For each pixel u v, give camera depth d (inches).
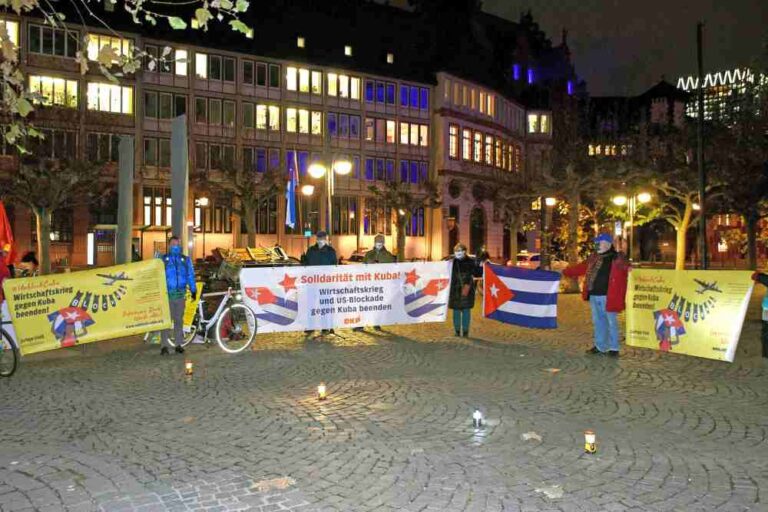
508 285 559.5
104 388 341.1
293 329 518.0
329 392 327.6
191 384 348.8
